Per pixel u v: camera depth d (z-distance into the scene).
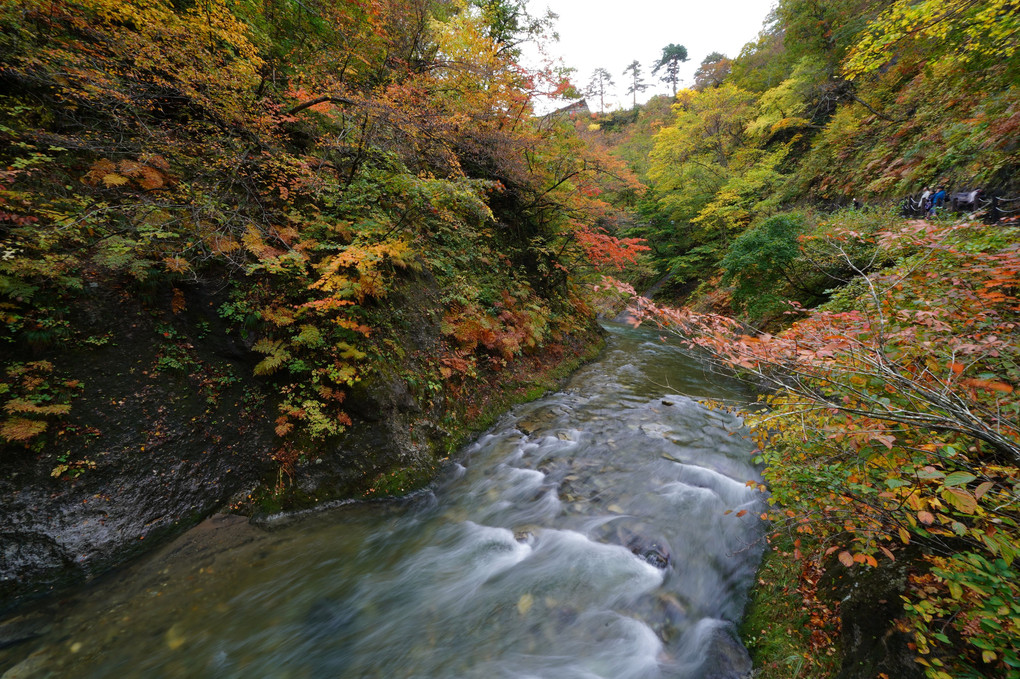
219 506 4.69
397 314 6.80
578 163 11.98
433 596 3.98
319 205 6.99
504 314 9.63
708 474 5.84
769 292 12.27
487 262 10.48
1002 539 1.76
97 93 4.95
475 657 3.34
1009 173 8.98
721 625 3.48
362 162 7.70
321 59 7.97
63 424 3.98
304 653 3.38
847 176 16.12
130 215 4.78
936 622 2.27
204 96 5.62
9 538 3.58
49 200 4.40
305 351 5.48
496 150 9.75
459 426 7.11
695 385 10.42
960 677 1.89
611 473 6.04
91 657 3.21
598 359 13.31
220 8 5.81
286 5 7.85
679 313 3.45
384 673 3.22
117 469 4.17
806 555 3.72
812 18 19.86
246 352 5.27
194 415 4.75
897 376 2.19
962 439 2.46
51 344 4.07
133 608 3.62
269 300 5.49
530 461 6.53
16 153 4.46
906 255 4.98
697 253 23.28
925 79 13.34
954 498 1.76
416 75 8.67
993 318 2.75
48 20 4.83
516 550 4.63
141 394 4.47
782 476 3.05
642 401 8.98
